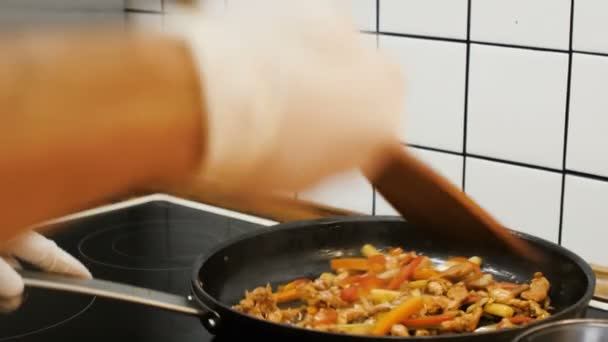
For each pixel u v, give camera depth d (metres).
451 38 1.12
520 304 0.99
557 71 1.06
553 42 1.06
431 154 1.17
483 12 1.09
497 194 1.12
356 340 0.84
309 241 1.11
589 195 1.06
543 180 1.09
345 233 1.12
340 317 0.98
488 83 1.11
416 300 0.98
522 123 1.09
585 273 0.97
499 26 1.09
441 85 1.14
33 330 0.99
